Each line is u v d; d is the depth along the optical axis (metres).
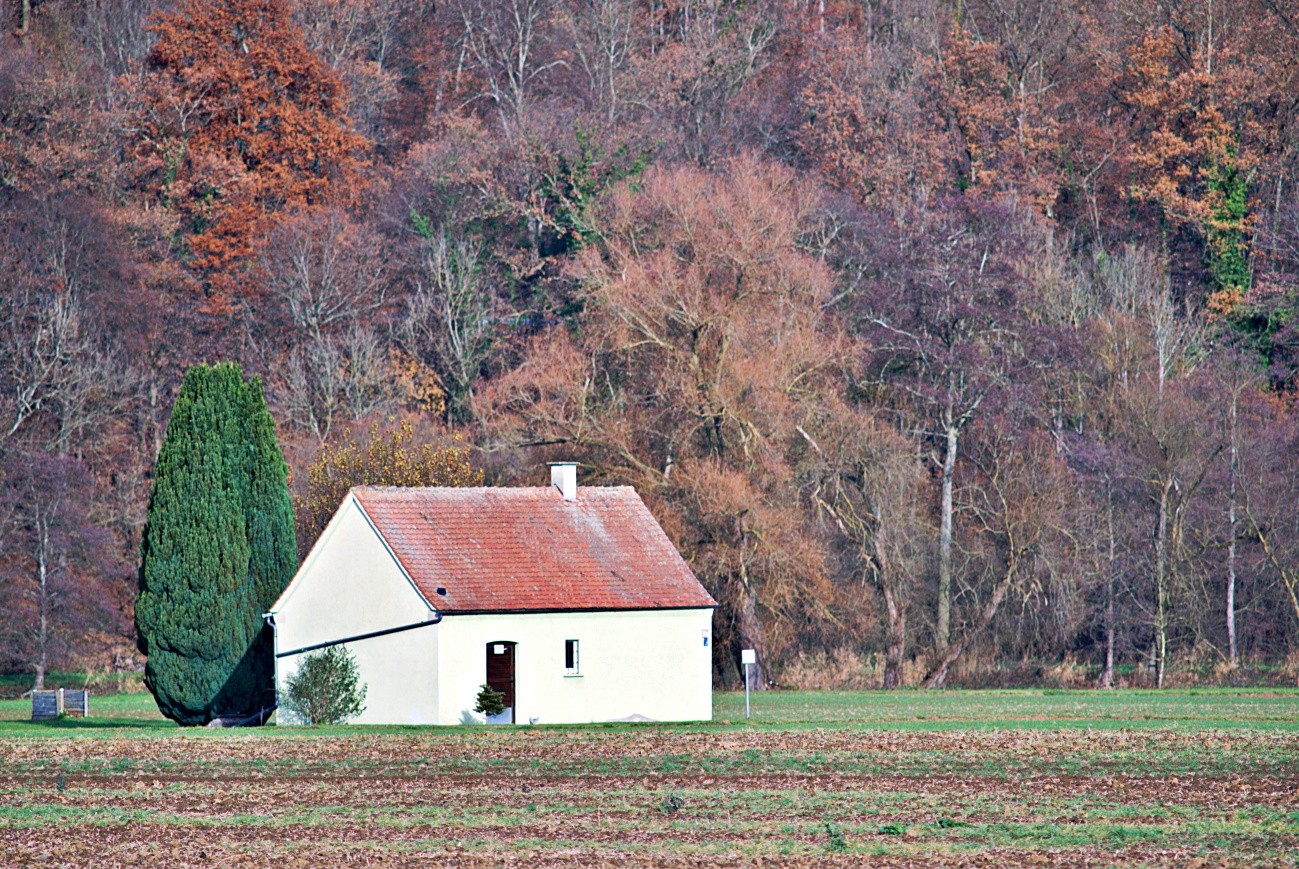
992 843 47.66
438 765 67.50
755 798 57.12
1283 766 64.12
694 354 130.50
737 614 129.12
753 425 128.75
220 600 91.94
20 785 62.53
